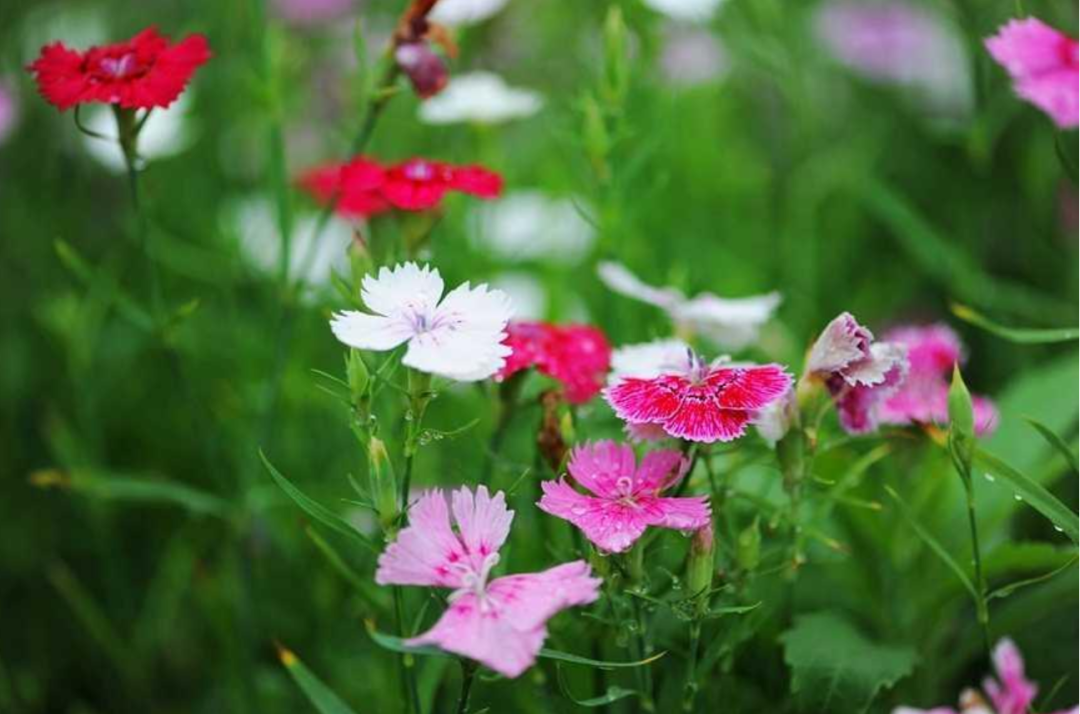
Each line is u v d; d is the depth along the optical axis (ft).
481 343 1.57
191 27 2.28
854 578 1.93
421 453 2.11
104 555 2.21
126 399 2.48
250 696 2.03
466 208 2.26
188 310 1.95
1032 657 2.06
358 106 2.23
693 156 2.71
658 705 1.82
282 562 2.19
